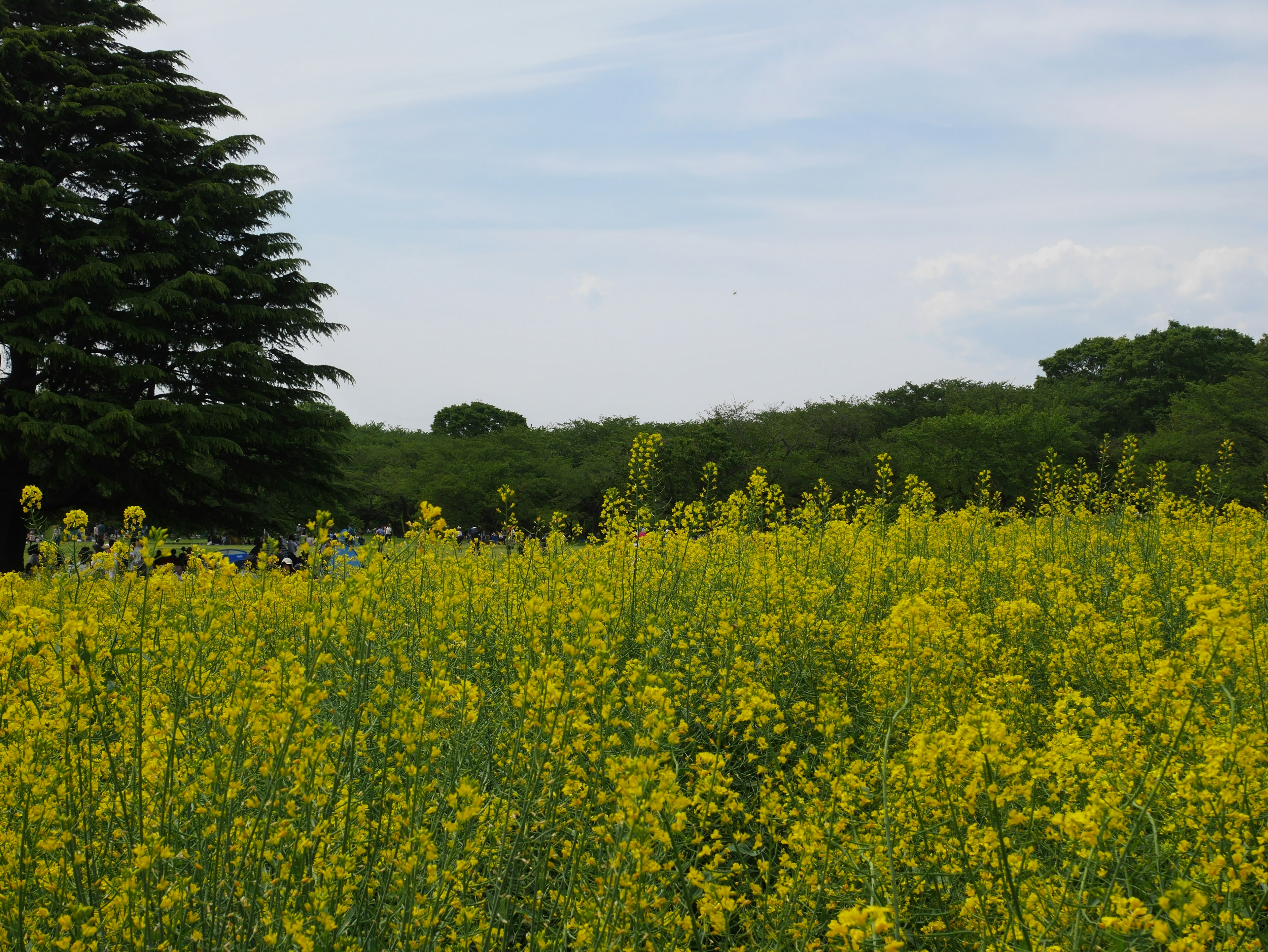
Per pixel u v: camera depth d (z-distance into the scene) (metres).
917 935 2.99
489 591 6.22
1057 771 2.95
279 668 3.35
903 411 53.97
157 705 3.61
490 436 54.88
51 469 20.06
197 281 21.09
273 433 22.31
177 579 6.09
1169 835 3.02
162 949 2.67
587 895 2.89
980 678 4.65
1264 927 2.81
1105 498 12.49
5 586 4.15
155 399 20.09
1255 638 3.43
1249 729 2.98
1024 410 37.94
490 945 2.81
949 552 9.01
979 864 2.80
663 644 5.48
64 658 3.26
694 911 3.19
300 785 2.96
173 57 24.34
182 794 3.03
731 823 3.97
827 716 3.58
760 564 7.13
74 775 3.20
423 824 3.10
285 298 23.77
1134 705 3.72
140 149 23.11
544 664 3.27
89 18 23.42
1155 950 2.54
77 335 20.23
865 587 6.78
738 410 49.41
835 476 39.09
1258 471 27.03
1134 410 49.12
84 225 21.55
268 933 2.68
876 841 3.07
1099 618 5.32
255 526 22.78
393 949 2.71
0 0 21.88
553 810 3.31
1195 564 8.18
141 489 20.72
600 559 7.58
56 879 2.88
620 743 3.72
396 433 75.06
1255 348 50.31
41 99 21.95
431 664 4.76
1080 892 2.43
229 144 23.62
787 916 2.87
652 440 8.13
